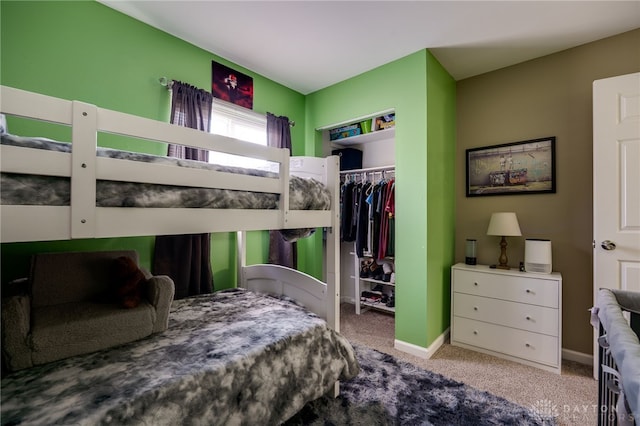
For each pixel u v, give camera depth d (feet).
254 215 4.39
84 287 4.88
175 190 3.56
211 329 4.72
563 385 6.06
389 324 9.68
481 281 7.66
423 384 6.06
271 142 8.93
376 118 9.70
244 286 7.84
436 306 7.94
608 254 6.14
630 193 5.95
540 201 7.82
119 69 6.08
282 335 4.52
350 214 10.34
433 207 7.83
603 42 7.02
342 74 8.88
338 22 6.45
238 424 3.64
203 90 7.20
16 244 5.00
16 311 3.45
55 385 3.14
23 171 2.56
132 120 3.24
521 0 5.72
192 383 3.35
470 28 6.65
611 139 6.13
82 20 5.60
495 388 5.94
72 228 2.81
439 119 8.18
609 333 2.48
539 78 7.88
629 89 5.98
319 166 6.03
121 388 3.09
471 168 8.93
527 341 6.96
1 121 3.67
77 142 2.84
